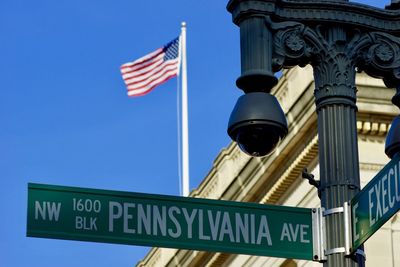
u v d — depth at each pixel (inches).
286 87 1659.7
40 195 535.2
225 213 549.6
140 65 1903.3
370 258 1492.4
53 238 531.5
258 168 1710.1
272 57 558.9
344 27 570.3
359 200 533.3
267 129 542.6
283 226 550.6
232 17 572.4
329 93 562.6
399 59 573.9
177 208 546.3
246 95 552.4
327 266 539.2
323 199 551.5
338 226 540.4
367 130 1555.1
